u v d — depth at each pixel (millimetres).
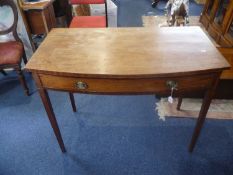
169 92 1048
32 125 1707
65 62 1019
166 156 1442
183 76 967
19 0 1923
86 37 1242
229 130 1602
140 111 1810
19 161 1454
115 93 1050
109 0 2959
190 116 1724
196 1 4211
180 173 1344
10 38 2055
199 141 1528
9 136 1624
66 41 1203
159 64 982
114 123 1704
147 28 1322
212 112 1736
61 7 2693
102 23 2229
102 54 1073
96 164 1414
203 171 1349
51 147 1536
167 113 1760
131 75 925
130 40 1195
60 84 1042
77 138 1592
